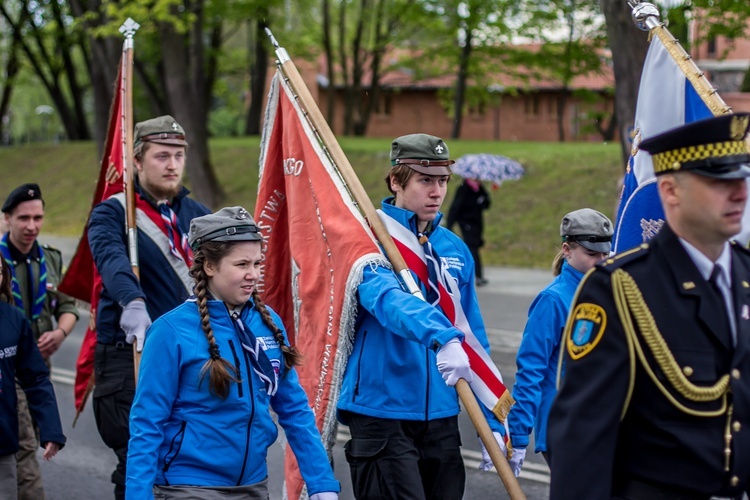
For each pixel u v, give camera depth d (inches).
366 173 1608.0
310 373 314.5
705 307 181.2
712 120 175.0
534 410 320.2
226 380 248.8
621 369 181.5
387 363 299.1
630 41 778.8
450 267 312.8
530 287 1027.9
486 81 2101.4
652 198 266.7
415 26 2154.3
